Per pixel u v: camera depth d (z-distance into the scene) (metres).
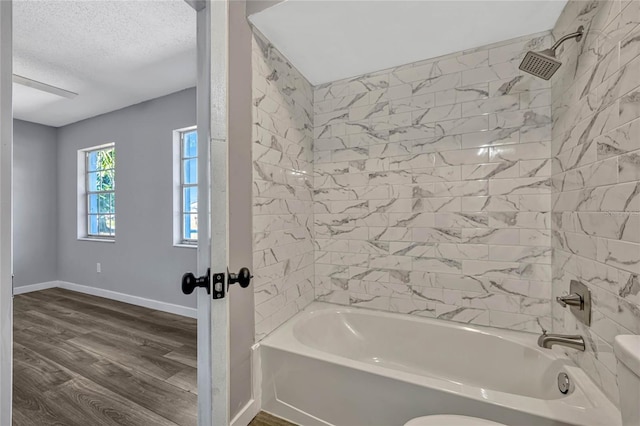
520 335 1.67
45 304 3.31
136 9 1.81
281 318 1.85
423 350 1.88
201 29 0.83
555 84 1.58
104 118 3.52
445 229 1.91
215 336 0.76
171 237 3.02
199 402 0.78
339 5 1.47
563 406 1.08
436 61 1.93
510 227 1.74
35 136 3.87
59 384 1.80
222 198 0.79
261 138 1.67
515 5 1.46
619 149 1.00
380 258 2.09
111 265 3.47
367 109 2.13
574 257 1.35
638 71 0.91
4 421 0.49
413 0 1.43
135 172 3.25
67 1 1.73
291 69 2.00
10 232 0.50
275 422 1.53
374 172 2.11
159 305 3.10
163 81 2.74
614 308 1.04
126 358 2.12
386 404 1.32
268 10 1.51
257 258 1.63
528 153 1.70
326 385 1.45
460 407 1.18
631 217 0.94
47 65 2.45
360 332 2.05
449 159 1.89
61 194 4.00
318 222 2.29
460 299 1.87
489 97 1.79
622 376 0.72
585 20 1.24
